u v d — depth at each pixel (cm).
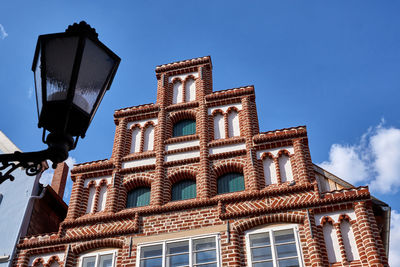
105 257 1631
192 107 2067
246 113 1958
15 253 1705
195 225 1602
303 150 1748
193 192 1777
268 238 1520
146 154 1911
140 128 2061
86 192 1847
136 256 1570
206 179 1744
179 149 1891
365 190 1545
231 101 2041
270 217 1551
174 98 2169
